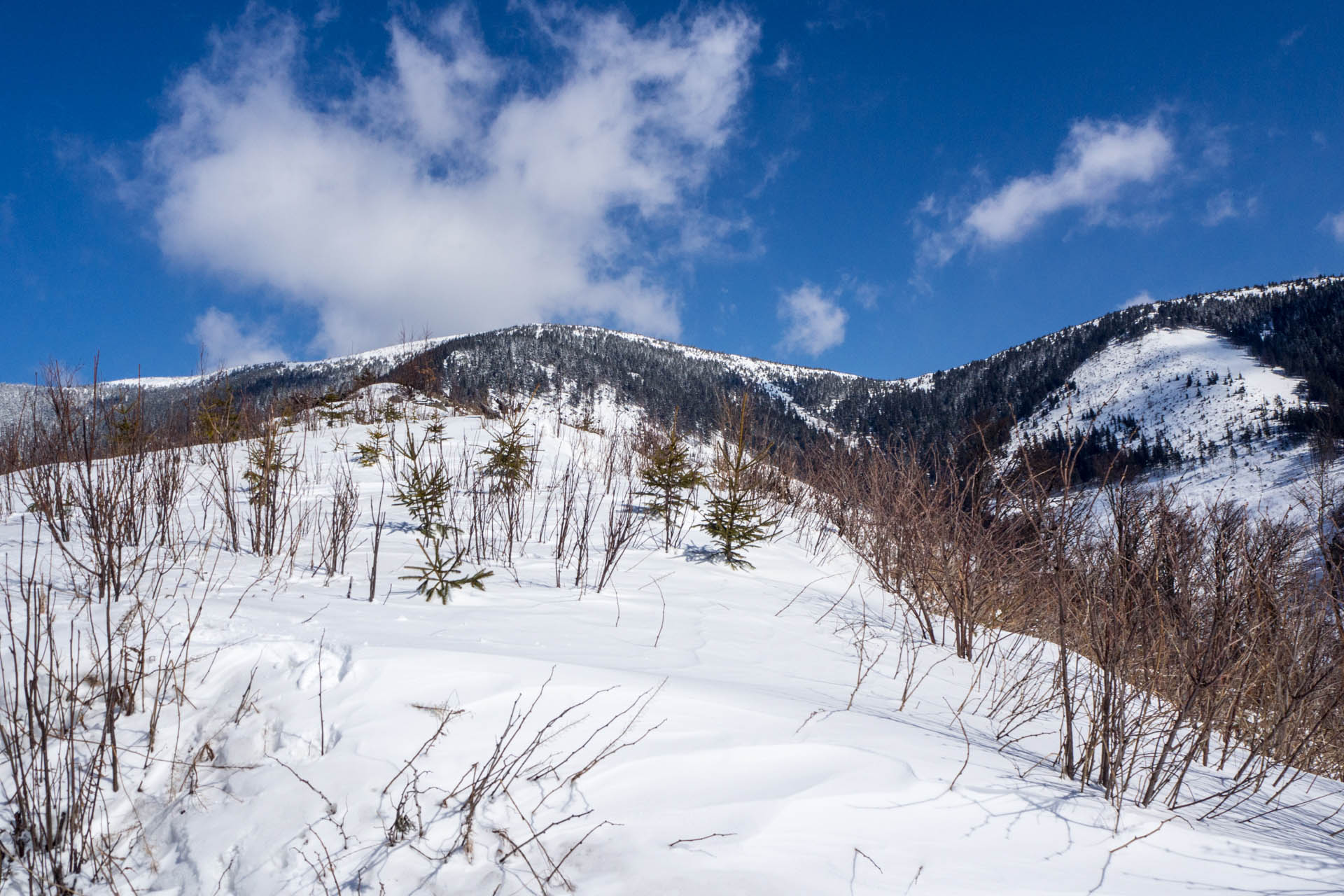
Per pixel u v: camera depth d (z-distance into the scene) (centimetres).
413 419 1229
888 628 492
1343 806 290
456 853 183
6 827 196
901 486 618
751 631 417
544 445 1079
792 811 199
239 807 203
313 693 249
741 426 656
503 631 347
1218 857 193
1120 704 256
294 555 480
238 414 960
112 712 217
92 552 423
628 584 505
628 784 209
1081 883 176
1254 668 352
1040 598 475
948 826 198
